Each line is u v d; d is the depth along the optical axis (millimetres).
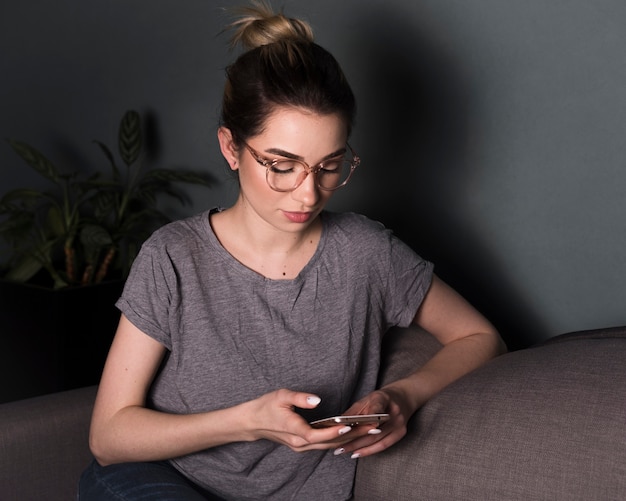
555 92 1695
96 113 2854
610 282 1681
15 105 3150
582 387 1275
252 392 1351
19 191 2734
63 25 2902
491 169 1812
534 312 1797
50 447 1461
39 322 2551
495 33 1761
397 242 1485
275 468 1378
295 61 1220
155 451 1290
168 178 2488
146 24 2604
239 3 2293
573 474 1197
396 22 1920
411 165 1946
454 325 1536
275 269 1374
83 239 2539
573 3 1647
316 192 1249
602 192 1662
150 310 1335
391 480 1373
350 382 1400
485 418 1312
